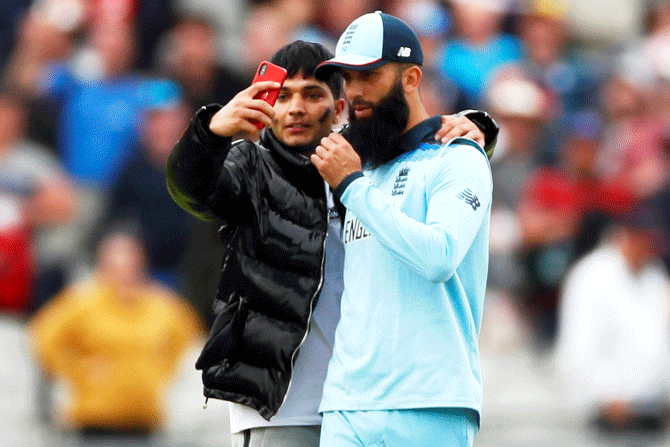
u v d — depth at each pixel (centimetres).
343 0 3819
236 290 1381
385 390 1292
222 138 1292
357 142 1345
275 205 1384
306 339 1395
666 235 3209
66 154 3475
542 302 3266
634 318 2747
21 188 3077
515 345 3244
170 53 3416
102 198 3219
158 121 3172
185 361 3069
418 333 1291
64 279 3080
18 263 3020
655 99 3862
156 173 3116
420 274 1255
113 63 3559
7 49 3816
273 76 1327
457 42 3962
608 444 2733
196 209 1354
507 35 4075
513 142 3466
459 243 1264
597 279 2769
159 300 2723
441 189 1300
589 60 4181
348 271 1348
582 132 3362
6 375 2983
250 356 1366
